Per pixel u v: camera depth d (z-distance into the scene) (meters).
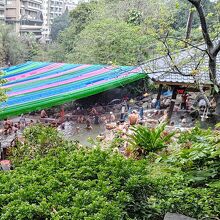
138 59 18.39
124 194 3.82
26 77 20.98
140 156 10.05
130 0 25.86
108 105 23.72
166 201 4.22
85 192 3.66
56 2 76.06
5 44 36.47
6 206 3.51
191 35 12.40
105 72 21.42
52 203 3.57
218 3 7.42
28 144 7.61
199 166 5.48
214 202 4.34
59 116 22.20
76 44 28.89
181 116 16.89
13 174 4.39
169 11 10.38
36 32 62.78
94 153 4.79
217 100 5.87
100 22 24.97
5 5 52.47
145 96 23.27
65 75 21.20
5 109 14.87
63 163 4.66
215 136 5.93
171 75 15.19
